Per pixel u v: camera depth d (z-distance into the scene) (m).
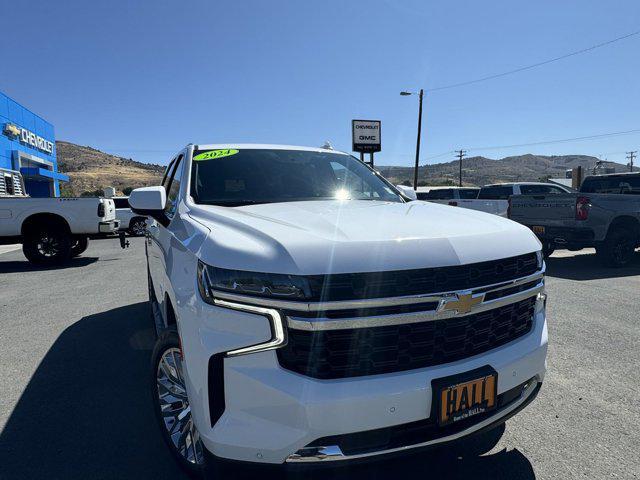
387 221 2.19
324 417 1.72
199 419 1.87
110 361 4.07
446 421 1.88
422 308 1.85
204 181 3.09
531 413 3.06
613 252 8.54
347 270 1.75
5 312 5.85
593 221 8.28
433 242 1.93
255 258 1.80
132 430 2.92
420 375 1.85
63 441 2.80
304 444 1.74
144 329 4.99
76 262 10.72
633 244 8.70
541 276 2.36
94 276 8.61
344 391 1.74
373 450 1.82
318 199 3.10
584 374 3.65
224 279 1.81
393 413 1.80
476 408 1.96
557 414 3.04
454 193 17.03
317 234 1.90
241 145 3.64
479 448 2.66
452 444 1.98
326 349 1.77
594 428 2.86
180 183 3.26
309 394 1.72
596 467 2.46
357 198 3.25
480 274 1.99
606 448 2.64
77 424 2.99
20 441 2.80
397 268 1.79
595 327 4.82
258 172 3.27
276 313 1.74
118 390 3.48
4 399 3.35
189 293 1.98
